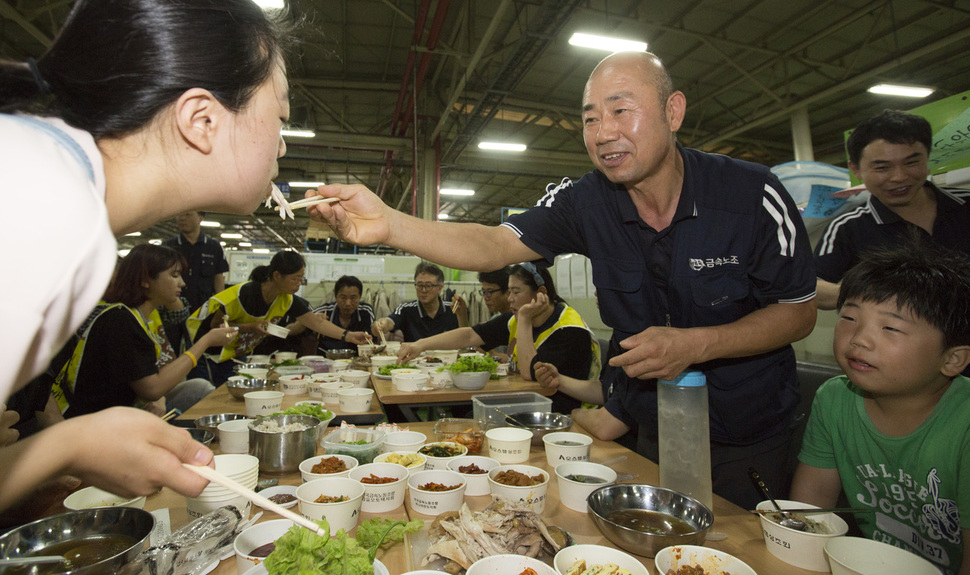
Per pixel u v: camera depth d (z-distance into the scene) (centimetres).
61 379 197
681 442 111
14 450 53
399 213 130
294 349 419
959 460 109
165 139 57
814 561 87
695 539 88
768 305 132
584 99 125
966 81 783
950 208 190
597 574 77
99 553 77
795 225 126
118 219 56
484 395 194
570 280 604
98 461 59
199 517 95
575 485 111
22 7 565
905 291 110
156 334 287
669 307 140
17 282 37
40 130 45
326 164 1202
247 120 62
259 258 730
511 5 611
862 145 193
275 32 66
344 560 69
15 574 68
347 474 115
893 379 112
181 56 55
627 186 132
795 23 631
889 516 124
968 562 102
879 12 600
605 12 581
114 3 53
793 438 202
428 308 443
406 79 727
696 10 617
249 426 135
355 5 630
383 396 242
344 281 430
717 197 130
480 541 83
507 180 1303
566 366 272
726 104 886
